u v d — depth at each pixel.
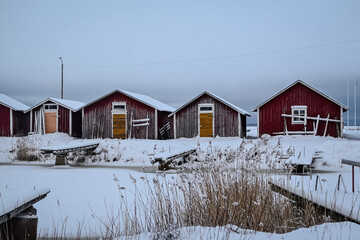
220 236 4.14
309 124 25.62
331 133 25.27
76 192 8.66
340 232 4.02
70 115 31.02
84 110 29.58
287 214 5.09
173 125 29.47
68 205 7.34
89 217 6.45
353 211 4.27
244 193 5.12
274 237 4.07
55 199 7.89
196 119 27.47
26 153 19.02
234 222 4.79
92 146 18.39
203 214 4.96
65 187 9.38
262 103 26.34
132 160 18.23
